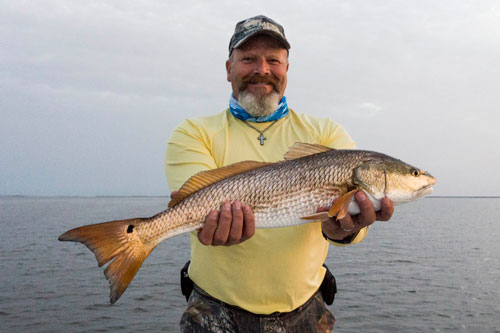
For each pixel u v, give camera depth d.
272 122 1.14
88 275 3.94
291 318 1.06
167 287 3.52
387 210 0.99
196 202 0.97
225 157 1.10
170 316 2.78
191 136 1.10
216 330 1.04
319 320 1.10
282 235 1.04
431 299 3.16
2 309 2.86
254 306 1.05
